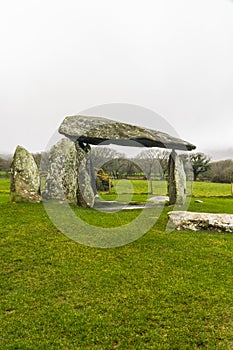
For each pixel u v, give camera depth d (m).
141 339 4.71
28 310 5.40
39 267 6.97
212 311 5.40
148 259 7.60
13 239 8.38
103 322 5.08
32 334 4.80
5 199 15.85
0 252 7.60
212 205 16.20
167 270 7.01
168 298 5.81
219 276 6.75
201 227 10.27
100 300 5.74
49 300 5.71
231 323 5.10
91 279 6.50
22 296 5.81
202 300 5.77
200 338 4.73
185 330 4.91
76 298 5.79
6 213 10.81
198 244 8.73
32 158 13.02
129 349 4.51
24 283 6.30
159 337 4.75
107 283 6.36
